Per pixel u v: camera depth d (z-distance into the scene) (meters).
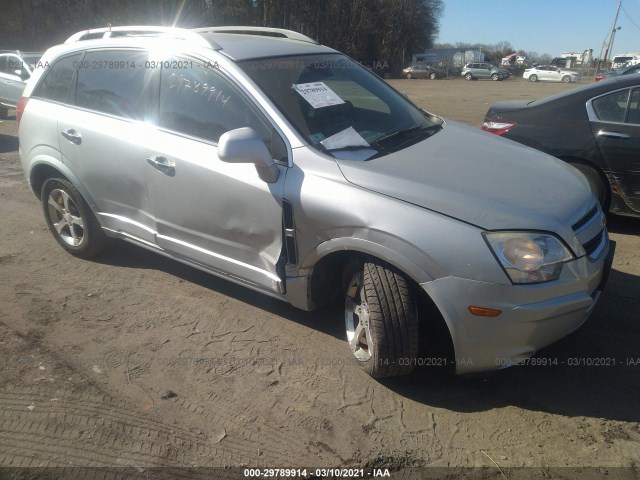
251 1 43.97
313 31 53.56
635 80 5.14
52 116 4.49
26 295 4.21
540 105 5.60
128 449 2.75
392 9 59.00
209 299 4.16
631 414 2.96
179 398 3.10
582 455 2.70
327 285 3.42
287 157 3.27
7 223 5.77
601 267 3.07
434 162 3.26
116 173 4.07
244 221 3.44
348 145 3.36
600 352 3.48
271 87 3.52
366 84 4.19
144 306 4.06
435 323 3.03
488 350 2.81
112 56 4.21
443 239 2.76
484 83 42.88
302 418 2.95
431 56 63.94
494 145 3.74
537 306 2.72
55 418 2.95
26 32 37.06
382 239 2.88
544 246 2.75
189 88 3.73
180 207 3.74
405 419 2.94
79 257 4.84
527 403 3.06
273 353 3.50
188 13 38.25
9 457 2.70
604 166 5.25
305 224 3.16
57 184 4.64
